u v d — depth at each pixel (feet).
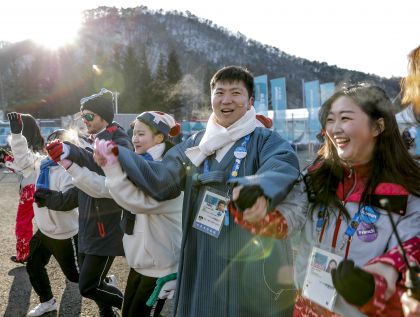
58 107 228.02
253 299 6.15
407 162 4.91
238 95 6.48
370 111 4.89
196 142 7.12
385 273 4.21
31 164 14.87
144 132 8.93
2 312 12.03
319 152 5.84
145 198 6.64
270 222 5.04
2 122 78.07
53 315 11.71
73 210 11.39
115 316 10.93
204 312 6.30
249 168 6.33
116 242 9.53
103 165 6.32
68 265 11.62
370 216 4.86
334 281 3.98
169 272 8.28
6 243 19.10
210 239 6.40
